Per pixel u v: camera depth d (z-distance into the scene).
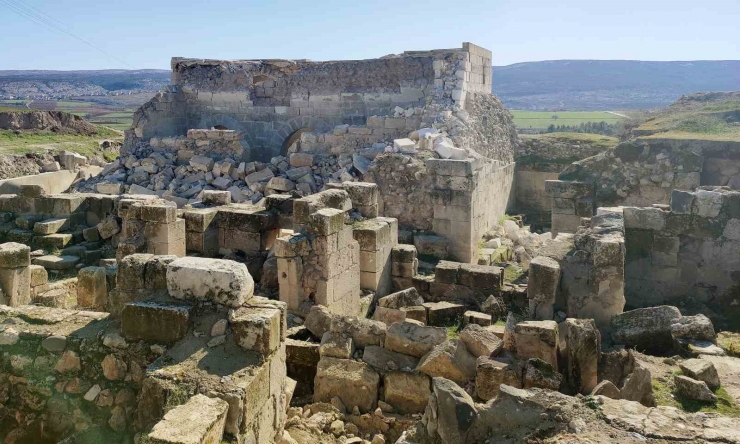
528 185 26.25
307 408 7.27
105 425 5.62
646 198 17.41
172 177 21.55
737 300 11.71
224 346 5.54
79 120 46.16
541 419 4.89
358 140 21.80
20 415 5.92
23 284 9.30
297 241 10.20
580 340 7.11
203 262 6.01
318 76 25.06
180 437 4.34
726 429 4.73
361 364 7.57
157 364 5.39
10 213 14.21
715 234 11.82
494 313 10.57
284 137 25.44
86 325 6.19
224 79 26.28
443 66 22.55
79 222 14.33
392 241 12.71
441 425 4.97
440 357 7.20
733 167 16.84
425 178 16.41
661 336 8.45
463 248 15.89
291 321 9.70
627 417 4.87
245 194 19.55
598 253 9.84
